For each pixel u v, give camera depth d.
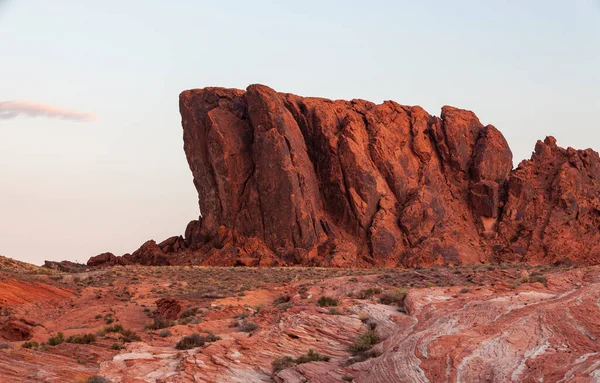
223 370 25.97
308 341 29.52
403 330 27.70
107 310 47.06
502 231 86.00
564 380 17.70
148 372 26.52
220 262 78.81
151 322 41.62
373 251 80.31
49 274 70.56
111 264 85.50
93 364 28.33
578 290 29.11
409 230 82.69
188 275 64.81
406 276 52.25
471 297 32.00
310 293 47.78
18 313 46.50
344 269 70.56
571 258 80.44
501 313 26.45
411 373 21.30
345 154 85.81
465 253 81.50
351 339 29.52
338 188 85.12
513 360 20.36
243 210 83.50
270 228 81.50
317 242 81.12
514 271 51.28
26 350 30.00
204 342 31.05
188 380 24.92
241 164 85.81
